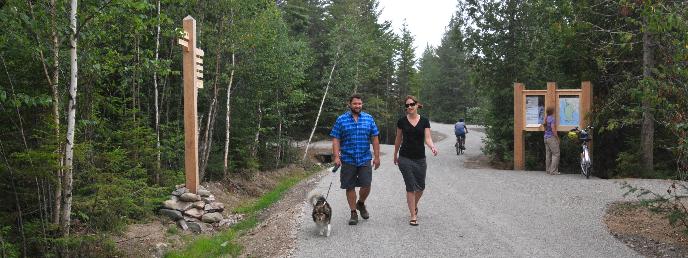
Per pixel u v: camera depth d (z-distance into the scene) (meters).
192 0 11.16
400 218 7.50
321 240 6.39
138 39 9.12
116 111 8.59
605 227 6.73
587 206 8.07
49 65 6.32
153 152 9.45
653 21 5.91
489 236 6.38
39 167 5.75
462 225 6.98
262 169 17.91
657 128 13.27
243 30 13.32
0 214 6.05
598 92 15.57
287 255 5.86
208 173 13.61
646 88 6.00
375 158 7.17
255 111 17.16
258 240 7.03
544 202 8.52
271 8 14.10
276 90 17.69
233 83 16.00
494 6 17.20
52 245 6.15
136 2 6.31
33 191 6.52
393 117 42.56
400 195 9.55
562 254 5.59
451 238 6.32
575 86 16.27
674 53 6.08
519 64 17.12
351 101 6.96
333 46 23.30
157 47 10.30
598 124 14.17
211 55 14.02
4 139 6.49
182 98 13.60
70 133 5.91
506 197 9.09
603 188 9.79
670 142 12.73
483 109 20.53
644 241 6.04
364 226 7.05
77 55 6.59
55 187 6.17
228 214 10.31
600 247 5.82
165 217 8.84
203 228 8.94
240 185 13.76
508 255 5.59
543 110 14.26
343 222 7.35
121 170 8.36
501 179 11.58
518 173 12.97
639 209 7.69
